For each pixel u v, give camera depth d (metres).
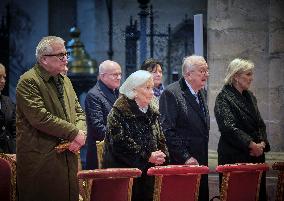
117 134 5.85
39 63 5.63
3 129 7.20
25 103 5.46
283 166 6.07
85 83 17.92
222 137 7.17
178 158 6.68
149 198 5.91
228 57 8.94
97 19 21.25
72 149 5.52
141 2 10.00
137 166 5.84
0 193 5.64
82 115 6.08
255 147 6.98
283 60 8.75
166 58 16.73
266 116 8.89
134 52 12.60
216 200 8.71
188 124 6.79
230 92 7.16
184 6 18.44
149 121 6.02
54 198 5.52
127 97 5.96
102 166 6.05
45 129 5.45
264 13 8.84
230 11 8.91
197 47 8.48
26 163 5.52
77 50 18.73
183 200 5.68
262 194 7.15
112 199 5.34
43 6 21.66
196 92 6.91
